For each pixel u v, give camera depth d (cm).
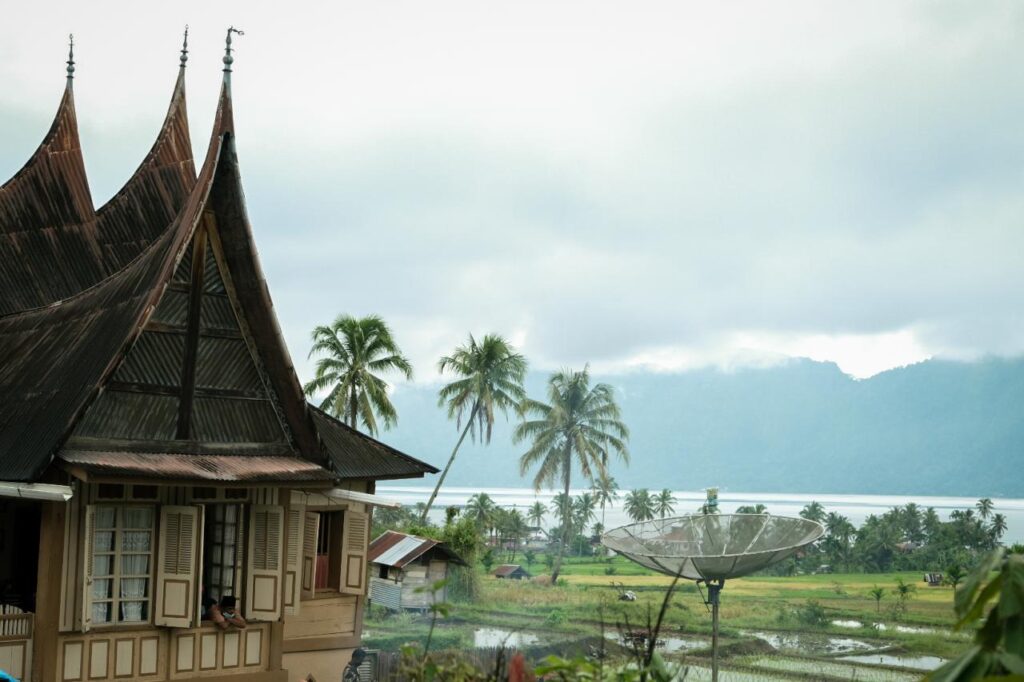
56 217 2733
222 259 1880
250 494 1892
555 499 15712
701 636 5056
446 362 10038
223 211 1852
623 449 11906
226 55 1848
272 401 1931
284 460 1898
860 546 13300
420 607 4194
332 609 2238
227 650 1833
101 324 1881
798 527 1972
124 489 1733
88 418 1727
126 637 1719
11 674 1636
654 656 636
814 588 9062
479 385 9788
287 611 1922
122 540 1736
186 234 1778
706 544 2052
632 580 9538
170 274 1756
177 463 1745
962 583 377
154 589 1747
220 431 1873
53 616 1650
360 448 2319
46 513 1678
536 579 8725
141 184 2922
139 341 1794
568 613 4834
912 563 13275
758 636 5416
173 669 1762
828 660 4525
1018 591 351
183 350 1836
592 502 18025
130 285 1914
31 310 2333
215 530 1916
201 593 1809
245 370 1912
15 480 1623
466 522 5588
